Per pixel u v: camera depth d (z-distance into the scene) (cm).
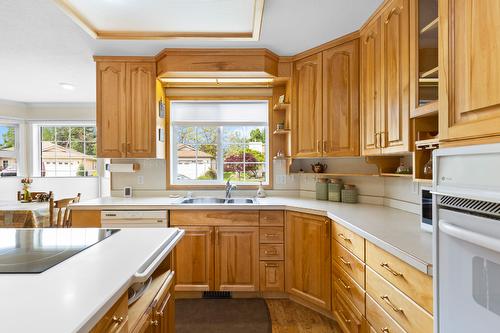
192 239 252
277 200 280
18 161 430
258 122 327
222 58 258
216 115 327
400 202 222
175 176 328
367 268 155
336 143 241
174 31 224
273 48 255
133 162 314
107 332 79
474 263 73
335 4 187
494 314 67
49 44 240
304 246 233
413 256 111
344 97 236
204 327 211
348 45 232
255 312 233
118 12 195
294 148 274
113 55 267
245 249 252
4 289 79
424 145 137
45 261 102
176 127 330
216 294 263
